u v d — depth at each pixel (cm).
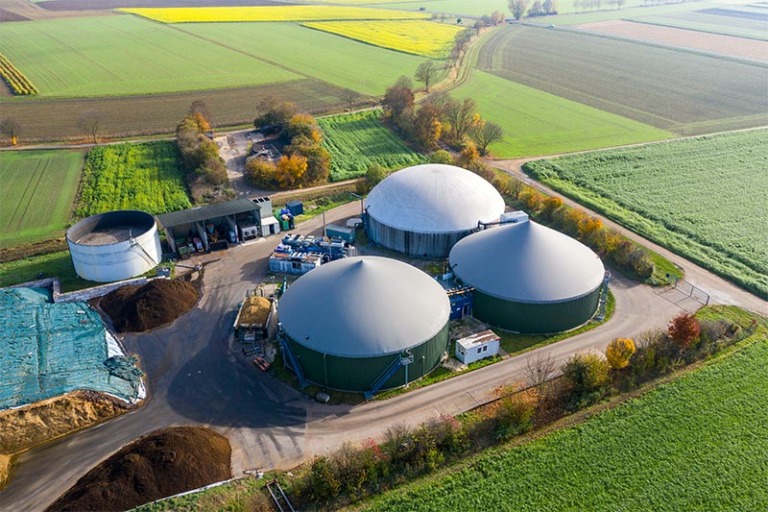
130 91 13125
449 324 4934
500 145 10062
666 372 4328
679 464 3491
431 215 6091
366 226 6700
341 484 3359
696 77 14962
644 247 6431
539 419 3888
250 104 12219
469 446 3662
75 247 5597
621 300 5394
